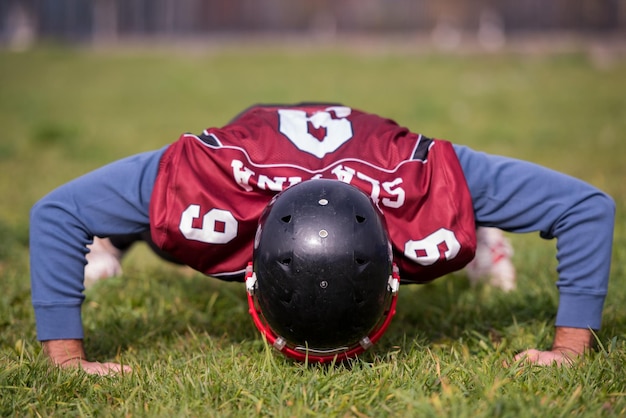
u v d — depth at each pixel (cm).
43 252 389
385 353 411
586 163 1035
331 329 340
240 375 370
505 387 349
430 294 546
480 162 387
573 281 393
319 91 1947
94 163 1148
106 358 438
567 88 1956
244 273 380
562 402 335
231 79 2261
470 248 369
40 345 441
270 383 360
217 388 357
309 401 345
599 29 3200
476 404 331
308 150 376
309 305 333
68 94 2019
